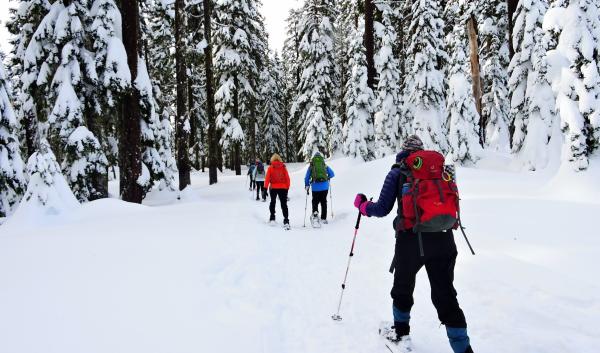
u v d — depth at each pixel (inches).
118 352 119.3
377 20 957.8
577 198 407.8
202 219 397.4
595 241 248.7
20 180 541.3
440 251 126.6
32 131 689.0
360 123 927.0
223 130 1233.4
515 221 317.4
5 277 191.3
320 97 1179.9
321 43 1168.8
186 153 767.7
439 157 132.0
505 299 175.8
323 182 405.4
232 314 160.2
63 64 504.1
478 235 286.4
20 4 599.2
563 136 514.6
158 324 142.4
